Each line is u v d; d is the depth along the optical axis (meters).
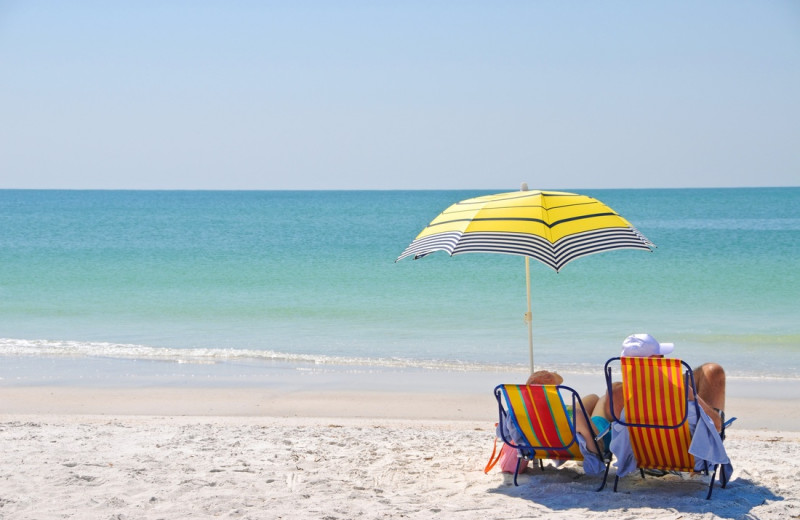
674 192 194.38
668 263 28.39
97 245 39.75
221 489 5.27
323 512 4.75
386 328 16.28
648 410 4.98
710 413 5.17
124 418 8.86
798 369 11.95
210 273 27.00
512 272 26.31
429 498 5.17
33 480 5.45
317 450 6.76
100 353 13.48
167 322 17.30
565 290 21.95
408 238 44.06
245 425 8.35
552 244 5.21
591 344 14.25
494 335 15.33
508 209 5.57
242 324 16.97
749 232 46.94
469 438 7.46
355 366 12.43
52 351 13.66
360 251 35.62
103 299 21.03
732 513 4.71
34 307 19.59
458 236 5.40
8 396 10.20
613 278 24.36
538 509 4.87
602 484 5.30
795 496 5.12
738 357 12.95
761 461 6.30
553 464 6.16
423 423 8.72
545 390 5.12
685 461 5.12
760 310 18.39
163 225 58.00
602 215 5.69
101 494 5.11
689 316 17.53
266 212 83.00
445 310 18.70
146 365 12.48
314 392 10.52
